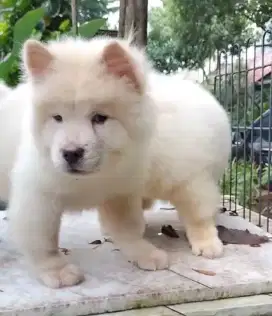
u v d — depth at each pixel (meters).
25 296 0.53
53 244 0.59
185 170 0.66
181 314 0.52
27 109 0.60
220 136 0.70
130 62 0.51
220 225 0.78
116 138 0.51
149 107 0.55
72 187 0.55
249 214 0.86
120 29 0.91
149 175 0.64
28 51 0.51
